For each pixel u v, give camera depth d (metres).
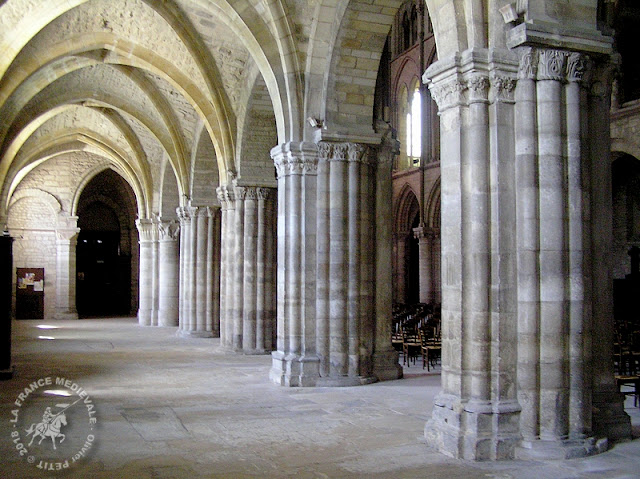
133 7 19.06
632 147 23.20
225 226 21.81
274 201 20.81
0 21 16.58
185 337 26.92
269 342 20.81
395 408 11.77
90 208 46.12
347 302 14.83
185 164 26.75
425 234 36.59
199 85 21.08
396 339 20.50
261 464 8.12
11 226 39.53
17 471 7.81
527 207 8.74
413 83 39.38
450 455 8.48
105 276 46.53
